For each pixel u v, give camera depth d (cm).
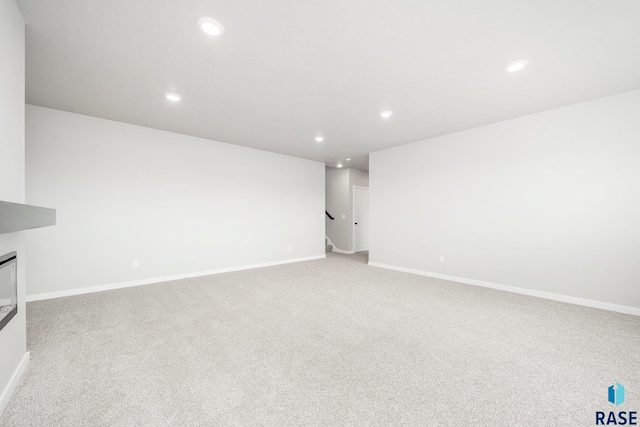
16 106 162
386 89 275
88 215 355
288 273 478
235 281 417
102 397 151
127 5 163
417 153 476
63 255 338
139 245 396
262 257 546
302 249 620
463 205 415
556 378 172
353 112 338
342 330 241
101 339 220
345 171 739
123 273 382
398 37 194
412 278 442
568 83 263
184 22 179
